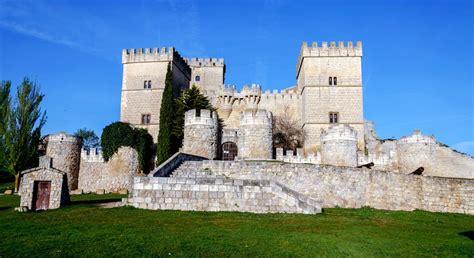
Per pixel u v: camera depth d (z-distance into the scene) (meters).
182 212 22.83
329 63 60.22
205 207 23.91
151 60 61.84
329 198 31.70
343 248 15.68
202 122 49.28
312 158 48.69
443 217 27.19
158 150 51.66
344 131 45.75
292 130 63.09
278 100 65.75
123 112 60.91
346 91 59.31
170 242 15.98
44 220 20.61
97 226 18.83
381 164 47.62
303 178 32.31
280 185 24.41
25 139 50.34
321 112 58.78
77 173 50.06
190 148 48.88
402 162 46.41
